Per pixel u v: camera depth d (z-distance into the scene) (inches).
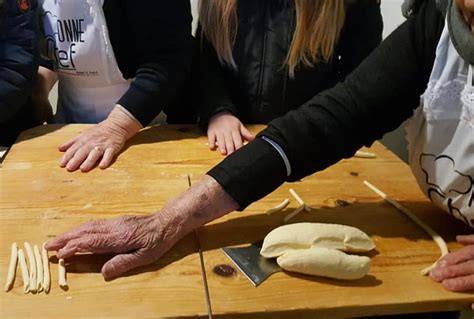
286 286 24.5
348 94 28.6
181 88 48.0
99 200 31.9
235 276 25.1
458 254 26.2
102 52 44.4
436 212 32.0
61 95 49.9
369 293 24.3
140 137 42.5
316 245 25.9
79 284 24.2
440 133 27.5
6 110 42.3
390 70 27.9
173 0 43.3
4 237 27.6
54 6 43.4
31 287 23.7
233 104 46.2
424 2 27.4
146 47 43.6
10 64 41.5
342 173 37.0
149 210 31.1
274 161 28.3
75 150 37.8
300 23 42.9
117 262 24.8
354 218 31.0
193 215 27.5
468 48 24.6
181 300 23.3
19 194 32.2
